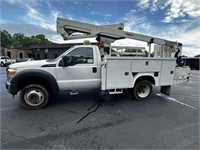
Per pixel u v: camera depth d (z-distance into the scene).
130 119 3.56
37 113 3.85
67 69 4.21
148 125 3.26
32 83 4.13
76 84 4.35
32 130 2.96
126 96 5.63
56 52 32.00
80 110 4.12
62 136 2.76
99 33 4.95
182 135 2.86
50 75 4.07
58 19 4.71
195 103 4.92
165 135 2.84
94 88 4.57
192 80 11.45
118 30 5.04
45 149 2.37
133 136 2.78
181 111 4.16
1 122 3.30
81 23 4.84
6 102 4.70
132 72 4.64
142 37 5.30
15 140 2.61
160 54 5.62
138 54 5.43
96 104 4.66
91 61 4.43
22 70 3.94
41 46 32.44
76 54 4.34
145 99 5.15
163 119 3.59
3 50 34.34
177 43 5.72
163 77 5.07
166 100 5.24
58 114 3.81
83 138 2.69
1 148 2.38
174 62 5.13
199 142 2.62
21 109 4.12
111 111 4.07
